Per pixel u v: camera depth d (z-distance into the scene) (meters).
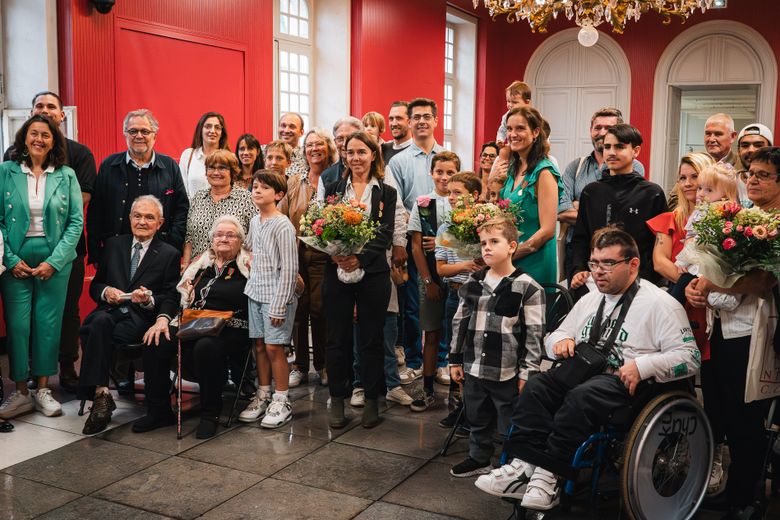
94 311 4.68
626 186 4.11
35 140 4.68
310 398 5.05
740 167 4.85
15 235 4.67
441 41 11.13
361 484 3.70
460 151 12.56
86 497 3.54
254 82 8.09
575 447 3.10
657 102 12.18
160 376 4.45
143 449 4.15
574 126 12.75
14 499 3.52
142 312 4.66
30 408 4.77
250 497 3.55
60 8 6.23
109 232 5.28
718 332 3.34
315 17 9.38
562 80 12.76
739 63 11.71
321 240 4.20
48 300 4.73
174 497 3.55
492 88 12.79
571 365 3.29
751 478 3.31
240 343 4.62
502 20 12.92
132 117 5.18
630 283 3.32
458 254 4.11
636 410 3.14
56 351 4.80
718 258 3.08
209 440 4.29
